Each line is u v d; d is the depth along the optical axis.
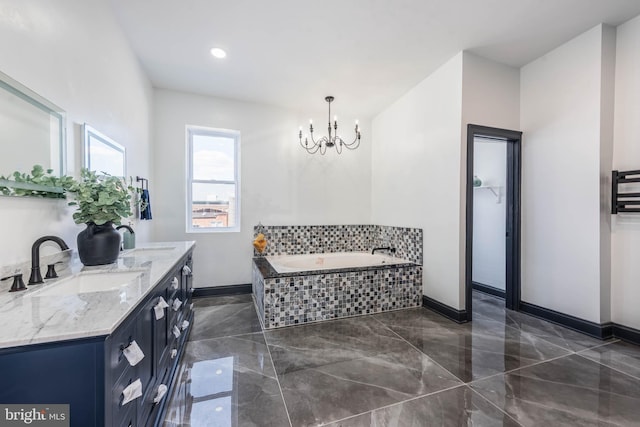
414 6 2.01
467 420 1.41
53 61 1.35
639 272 2.18
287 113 3.87
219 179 3.67
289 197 3.89
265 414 1.45
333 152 4.12
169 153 3.36
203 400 1.56
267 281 2.58
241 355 2.06
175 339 1.82
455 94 2.67
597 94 2.29
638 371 1.82
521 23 2.21
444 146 2.81
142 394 1.13
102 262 1.52
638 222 2.19
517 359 1.99
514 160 2.91
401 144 3.54
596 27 2.28
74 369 0.76
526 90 2.84
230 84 3.22
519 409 1.48
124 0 1.94
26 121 1.18
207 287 3.51
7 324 0.78
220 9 2.04
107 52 1.95
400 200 3.57
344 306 2.81
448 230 2.77
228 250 3.60
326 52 2.60
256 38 2.38
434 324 2.62
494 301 3.30
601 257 2.29
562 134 2.53
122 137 2.25
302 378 1.77
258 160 3.73
